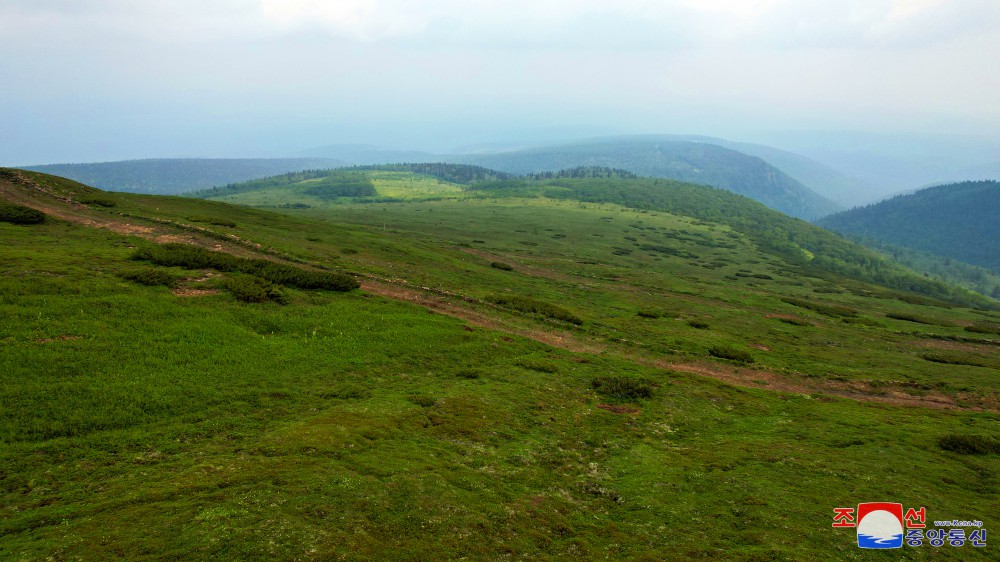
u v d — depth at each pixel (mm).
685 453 27484
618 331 61062
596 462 25750
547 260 141250
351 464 20594
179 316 36125
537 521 18609
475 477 21359
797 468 25125
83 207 70375
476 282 80188
